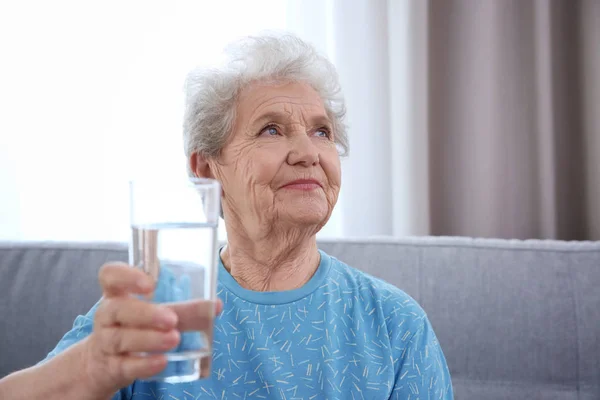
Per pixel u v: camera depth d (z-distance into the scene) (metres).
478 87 2.13
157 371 0.54
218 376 0.95
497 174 2.12
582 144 2.09
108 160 2.21
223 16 2.20
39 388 0.64
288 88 1.00
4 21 2.21
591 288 1.42
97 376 0.60
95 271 1.54
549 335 1.40
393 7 2.19
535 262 1.46
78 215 2.22
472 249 1.49
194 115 1.04
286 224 0.97
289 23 2.19
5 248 1.58
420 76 2.15
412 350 1.00
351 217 2.18
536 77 2.09
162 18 2.21
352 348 0.99
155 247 0.55
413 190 2.15
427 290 1.45
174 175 2.21
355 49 2.18
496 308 1.42
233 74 1.00
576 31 2.09
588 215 2.08
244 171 0.98
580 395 1.37
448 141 2.16
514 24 2.11
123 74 2.21
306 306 1.00
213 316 0.56
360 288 1.05
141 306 0.53
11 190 2.21
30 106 2.21
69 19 2.21
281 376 0.95
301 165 0.96
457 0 2.15
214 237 0.56
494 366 1.40
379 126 2.18
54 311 1.51
